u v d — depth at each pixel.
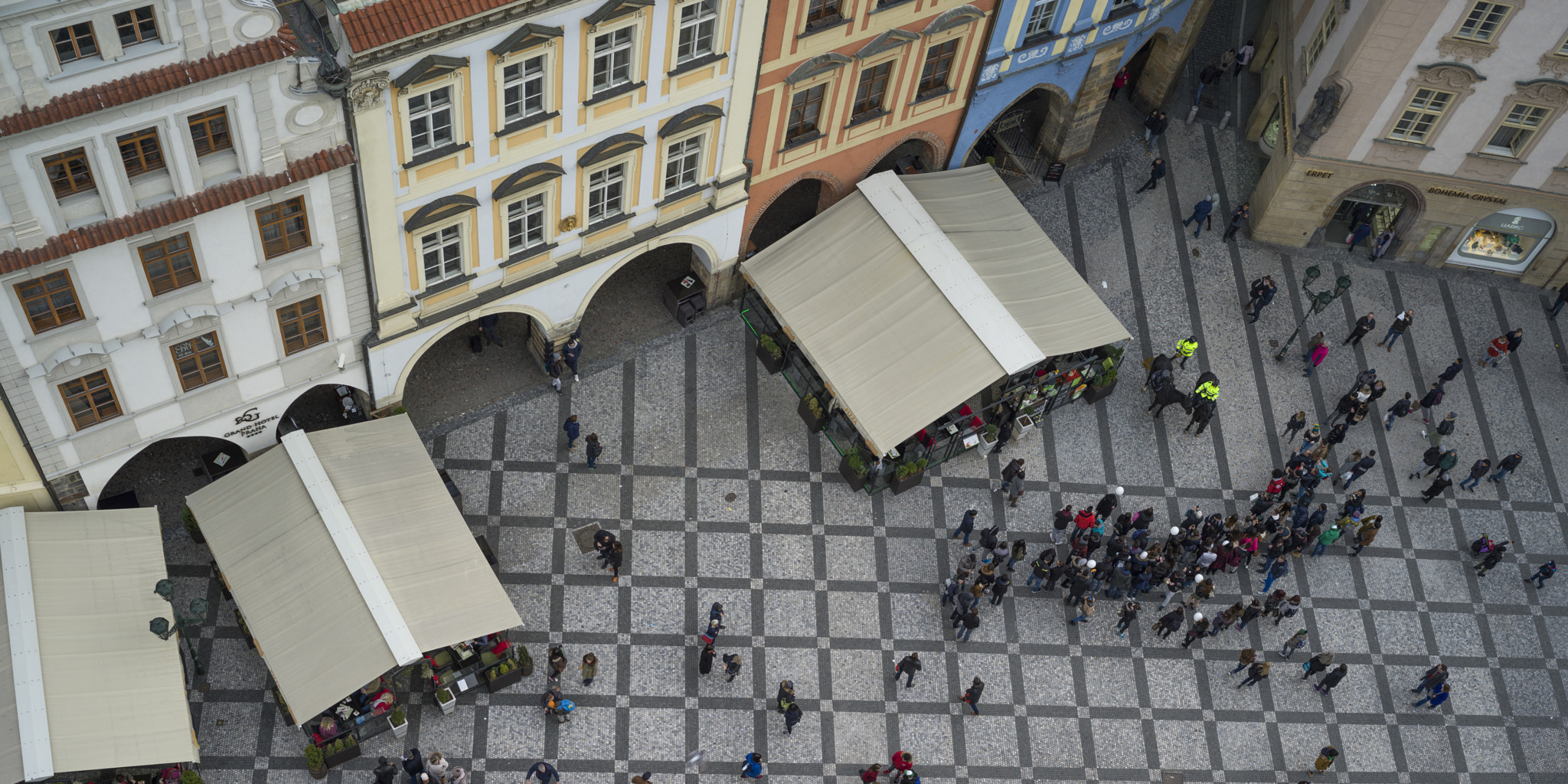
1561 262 48.62
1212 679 40.09
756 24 35.72
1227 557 40.88
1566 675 41.62
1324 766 38.16
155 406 34.00
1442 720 40.31
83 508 35.56
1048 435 43.91
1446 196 47.09
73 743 31.64
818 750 37.41
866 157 43.12
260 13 27.33
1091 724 38.84
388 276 34.88
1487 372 47.34
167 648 33.41
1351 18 43.94
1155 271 48.12
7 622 32.47
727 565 40.00
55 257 28.69
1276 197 47.97
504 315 43.38
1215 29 55.16
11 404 31.50
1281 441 44.91
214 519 35.66
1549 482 45.25
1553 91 42.88
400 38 29.11
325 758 35.03
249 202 30.69
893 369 40.56
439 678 36.22
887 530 41.34
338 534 34.84
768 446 42.25
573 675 37.72
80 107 26.44
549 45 32.22
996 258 43.22
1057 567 40.09
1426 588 42.72
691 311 43.56
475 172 34.00
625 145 36.00
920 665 37.59
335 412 40.59
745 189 40.66
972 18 40.28
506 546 39.34
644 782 35.31
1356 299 48.66
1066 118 47.84
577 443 41.31
